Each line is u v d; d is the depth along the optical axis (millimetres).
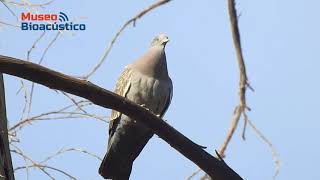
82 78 8148
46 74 7832
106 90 8273
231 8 7148
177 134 8547
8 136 8141
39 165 8789
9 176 7641
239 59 7234
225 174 8484
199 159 8500
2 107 7887
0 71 7703
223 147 7289
